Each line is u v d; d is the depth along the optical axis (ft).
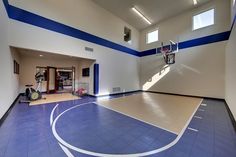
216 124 9.64
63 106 15.17
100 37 22.90
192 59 23.35
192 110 13.75
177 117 11.35
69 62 27.91
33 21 14.40
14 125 9.12
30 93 18.16
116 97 22.47
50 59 26.00
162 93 28.17
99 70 22.76
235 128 8.86
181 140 7.18
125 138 7.41
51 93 26.48
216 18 20.42
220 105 16.31
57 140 7.09
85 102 17.81
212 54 20.84
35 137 7.38
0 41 9.68
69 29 18.12
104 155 5.79
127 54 29.30
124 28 28.68
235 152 5.98
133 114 12.23
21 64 22.31
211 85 20.88
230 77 13.50
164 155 5.77
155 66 29.89
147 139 7.30
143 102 18.12
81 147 6.42
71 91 29.30
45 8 15.53
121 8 23.62
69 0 18.21
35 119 10.44
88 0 20.93
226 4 19.40
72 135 7.72
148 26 31.04
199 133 8.08
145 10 24.12
